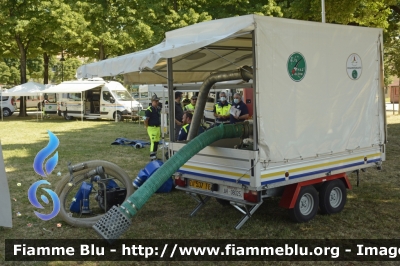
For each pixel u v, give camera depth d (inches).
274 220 266.4
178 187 276.8
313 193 259.8
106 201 280.2
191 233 245.8
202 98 299.3
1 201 250.4
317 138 252.5
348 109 269.4
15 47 1350.9
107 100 1151.6
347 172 279.0
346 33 265.9
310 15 594.6
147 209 295.3
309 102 247.3
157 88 964.6
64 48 1320.1
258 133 224.7
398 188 343.3
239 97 422.0
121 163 469.1
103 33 1019.9
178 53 217.5
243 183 233.3
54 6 1045.8
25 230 255.4
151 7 921.5
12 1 1159.0
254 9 824.9
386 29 668.1
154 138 474.3
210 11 909.8
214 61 322.0
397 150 528.4
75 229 257.0
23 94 1173.7
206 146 248.4
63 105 1224.8
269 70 228.2
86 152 553.3
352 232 242.8
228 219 270.2
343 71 265.3
